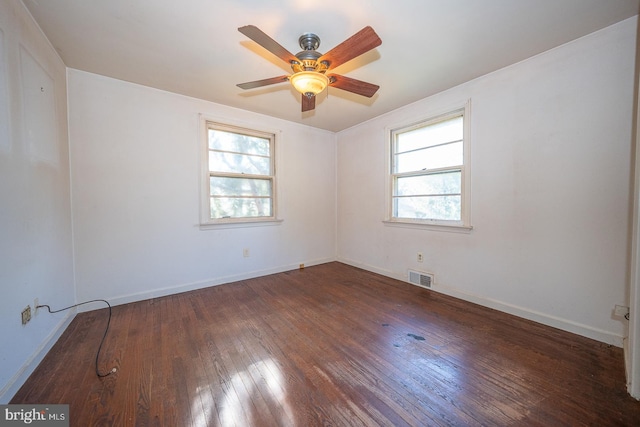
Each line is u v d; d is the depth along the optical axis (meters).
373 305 2.61
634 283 1.40
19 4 1.53
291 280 3.45
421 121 3.07
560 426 1.20
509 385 1.47
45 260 1.80
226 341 1.94
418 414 1.27
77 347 1.85
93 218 2.49
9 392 1.33
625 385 1.44
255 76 2.51
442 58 2.19
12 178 1.42
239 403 1.34
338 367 1.64
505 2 1.58
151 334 2.04
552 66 2.06
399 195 3.47
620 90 1.77
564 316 2.06
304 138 4.06
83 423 1.21
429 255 3.07
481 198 2.54
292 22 1.76
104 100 2.52
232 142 3.39
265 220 3.63
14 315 1.40
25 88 1.59
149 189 2.78
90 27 1.80
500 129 2.38
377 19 1.73
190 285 3.06
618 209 1.81
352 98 3.02
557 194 2.07
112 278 2.60
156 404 1.33
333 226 4.47
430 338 1.98
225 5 1.60
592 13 1.67
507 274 2.38
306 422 1.23
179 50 2.08
